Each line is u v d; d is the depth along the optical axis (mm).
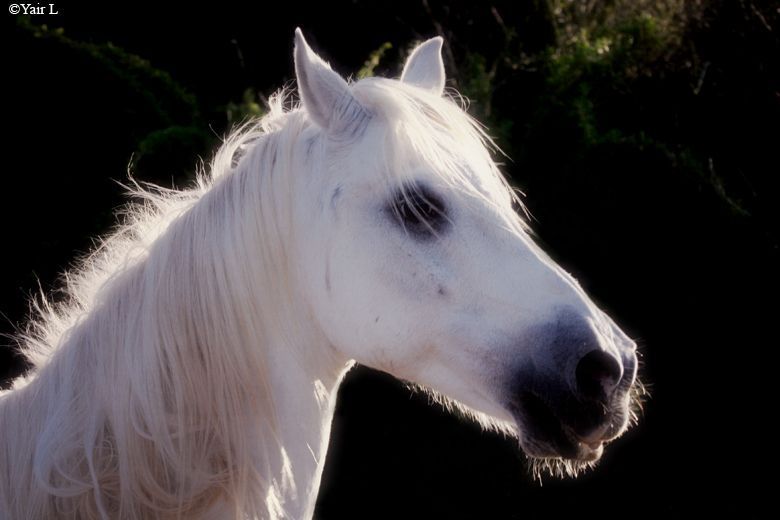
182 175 6414
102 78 6988
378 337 2465
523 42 8227
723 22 7082
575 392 2250
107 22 8500
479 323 2377
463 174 2457
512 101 7367
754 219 6453
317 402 2654
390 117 2441
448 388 2469
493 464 6234
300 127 2592
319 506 6309
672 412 6316
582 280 6359
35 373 2602
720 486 6199
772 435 6223
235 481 2439
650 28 7215
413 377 2537
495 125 6617
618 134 6398
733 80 6973
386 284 2430
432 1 8391
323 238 2480
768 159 6746
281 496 2564
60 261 6586
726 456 6254
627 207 6328
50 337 2607
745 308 6301
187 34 8633
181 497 2355
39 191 6832
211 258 2475
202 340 2432
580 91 6695
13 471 2359
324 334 2594
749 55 6977
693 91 6992
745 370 6293
